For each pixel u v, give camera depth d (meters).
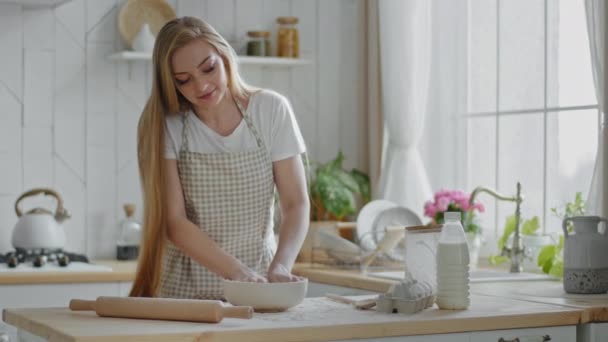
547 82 3.68
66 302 3.73
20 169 4.23
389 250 3.56
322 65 4.74
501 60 3.91
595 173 3.06
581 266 2.68
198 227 2.69
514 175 3.85
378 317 2.10
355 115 4.78
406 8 4.21
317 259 3.96
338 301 2.41
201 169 2.63
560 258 3.22
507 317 2.16
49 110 4.27
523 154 3.80
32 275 3.67
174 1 4.46
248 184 2.65
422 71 4.25
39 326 2.01
